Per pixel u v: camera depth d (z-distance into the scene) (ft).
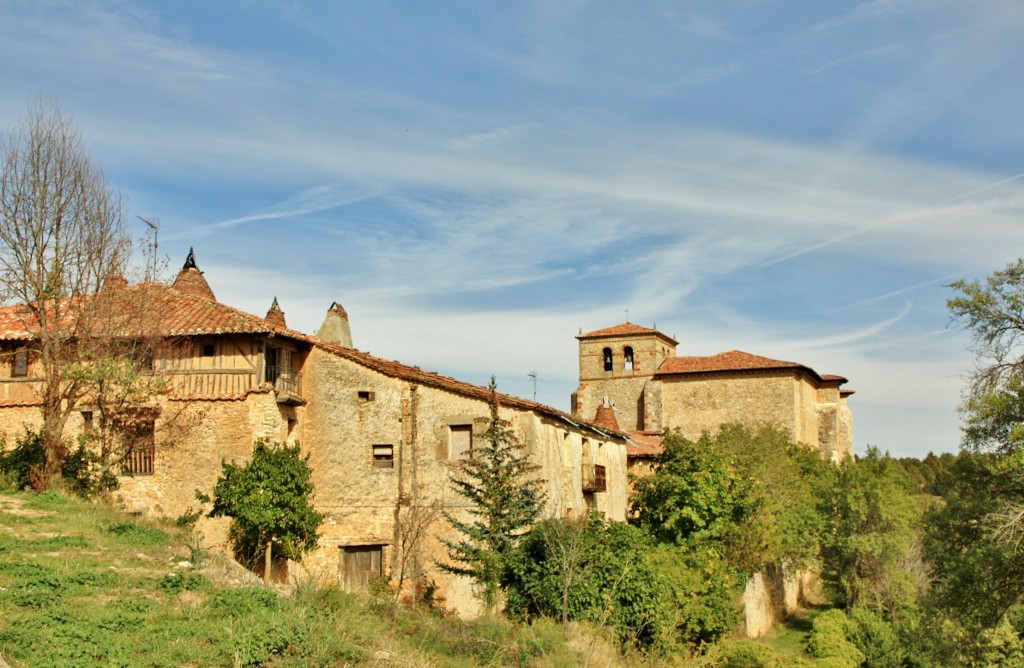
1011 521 84.84
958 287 98.02
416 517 82.12
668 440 96.27
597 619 65.51
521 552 70.85
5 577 45.34
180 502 83.61
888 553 125.08
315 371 90.02
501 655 51.16
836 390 195.52
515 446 75.10
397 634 51.08
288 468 77.36
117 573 49.75
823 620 109.81
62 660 34.83
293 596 53.26
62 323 81.30
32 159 77.20
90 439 79.56
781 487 123.75
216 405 84.69
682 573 77.51
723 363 180.34
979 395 94.22
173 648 38.50
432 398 87.15
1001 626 99.81
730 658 78.48
